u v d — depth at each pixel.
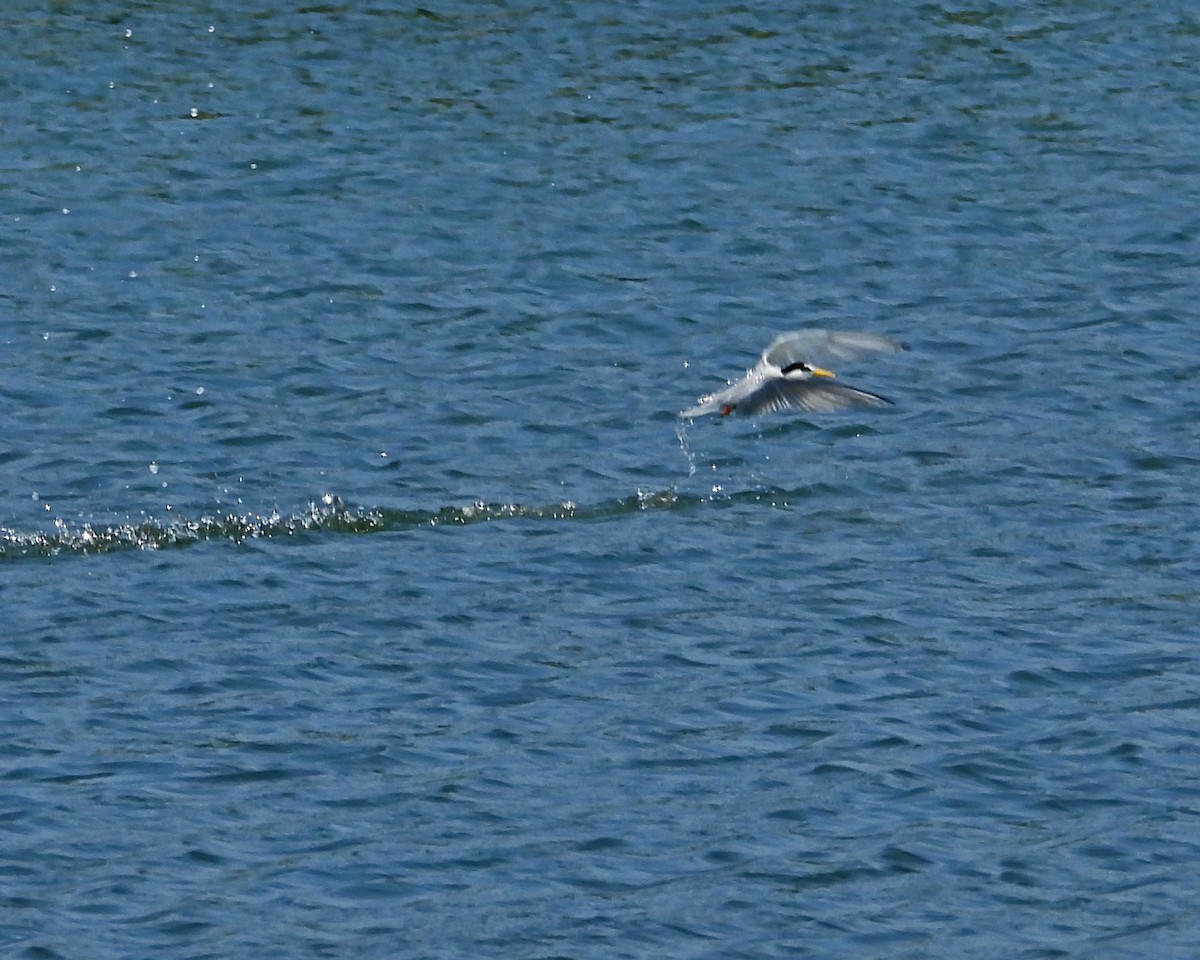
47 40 51.44
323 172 45.34
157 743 24.33
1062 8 55.16
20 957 20.05
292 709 25.22
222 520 31.22
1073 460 33.62
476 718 25.03
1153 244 42.69
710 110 48.81
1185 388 36.44
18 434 34.12
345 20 53.34
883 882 21.58
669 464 33.56
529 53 51.69
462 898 21.19
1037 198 44.81
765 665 26.48
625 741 24.45
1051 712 25.30
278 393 36.00
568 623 27.77
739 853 22.06
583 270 41.25
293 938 20.45
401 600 28.44
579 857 21.94
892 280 41.09
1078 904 21.28
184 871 21.61
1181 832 22.59
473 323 39.03
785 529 31.09
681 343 38.47
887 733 24.66
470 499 32.09
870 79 50.78
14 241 41.84
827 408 14.99
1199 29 54.09
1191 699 25.59
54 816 22.61
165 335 38.19
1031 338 38.59
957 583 29.09
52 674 26.11
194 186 44.56
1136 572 29.50
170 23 52.84
